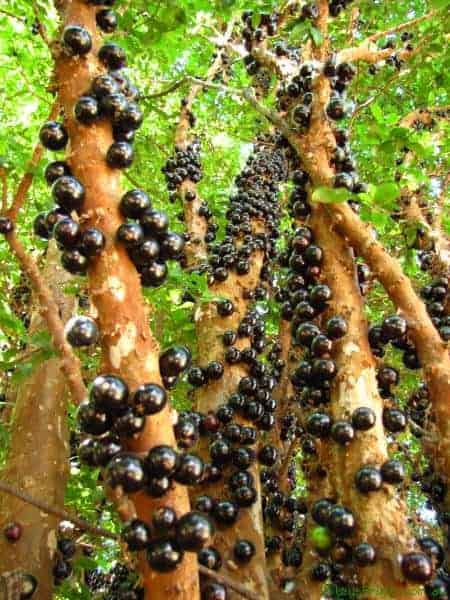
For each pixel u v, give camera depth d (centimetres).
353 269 421
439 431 367
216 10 542
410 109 788
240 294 637
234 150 1080
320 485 468
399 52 666
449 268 517
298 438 634
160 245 308
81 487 751
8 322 484
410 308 387
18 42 820
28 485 553
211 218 807
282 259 503
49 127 329
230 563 431
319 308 409
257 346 613
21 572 502
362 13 716
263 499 590
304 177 467
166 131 940
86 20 346
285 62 546
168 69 952
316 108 451
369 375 379
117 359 273
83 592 652
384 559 313
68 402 645
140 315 285
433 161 674
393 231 607
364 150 777
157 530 255
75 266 288
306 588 432
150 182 923
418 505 646
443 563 368
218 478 482
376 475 332
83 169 303
